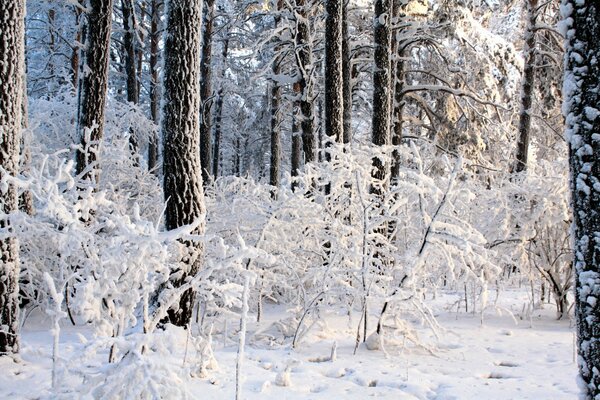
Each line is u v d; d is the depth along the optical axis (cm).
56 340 348
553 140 1781
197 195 579
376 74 982
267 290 778
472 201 883
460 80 1602
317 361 558
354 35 1667
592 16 300
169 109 572
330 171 762
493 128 1653
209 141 1656
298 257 784
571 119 310
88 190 400
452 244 644
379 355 580
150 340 339
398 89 1510
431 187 610
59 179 394
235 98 2798
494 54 1438
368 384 474
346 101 1363
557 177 792
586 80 303
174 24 575
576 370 521
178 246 528
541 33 1482
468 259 664
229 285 393
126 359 335
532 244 827
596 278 296
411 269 598
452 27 1414
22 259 656
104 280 351
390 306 601
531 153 1848
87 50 821
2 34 468
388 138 991
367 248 661
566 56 317
